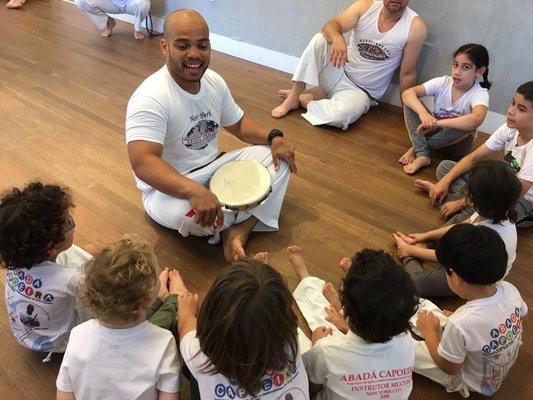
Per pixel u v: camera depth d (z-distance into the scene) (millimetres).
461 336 1274
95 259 1104
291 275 1781
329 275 1796
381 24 2822
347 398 1114
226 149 2527
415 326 1525
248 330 915
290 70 3660
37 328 1314
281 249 1905
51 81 3184
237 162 1892
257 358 939
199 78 1665
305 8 3354
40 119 2699
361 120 2998
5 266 1206
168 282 1660
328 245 1943
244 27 3771
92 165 2324
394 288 1057
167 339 1139
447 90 2502
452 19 2791
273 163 1916
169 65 1658
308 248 1920
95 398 1086
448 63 2916
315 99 3172
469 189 1541
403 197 2271
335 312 1519
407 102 2570
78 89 3104
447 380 1404
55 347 1360
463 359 1312
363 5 2840
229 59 3867
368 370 1106
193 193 1604
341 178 2385
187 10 1614
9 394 1314
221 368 968
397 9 2707
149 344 1108
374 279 1062
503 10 2602
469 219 1762
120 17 4559
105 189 2160
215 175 1825
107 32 4105
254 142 2037
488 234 1267
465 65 2346
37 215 1179
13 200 1199
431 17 2863
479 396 1407
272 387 996
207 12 3941
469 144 2561
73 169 2283
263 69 3711
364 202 2219
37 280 1243
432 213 2170
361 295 1056
